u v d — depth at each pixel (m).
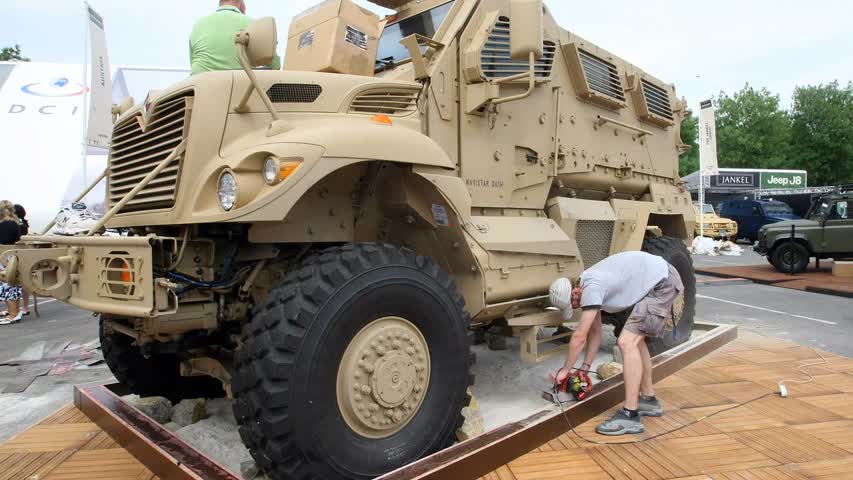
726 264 16.41
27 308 8.79
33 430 3.45
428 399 2.89
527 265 3.78
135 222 2.92
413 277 2.80
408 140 2.95
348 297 2.55
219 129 2.74
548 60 4.45
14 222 8.79
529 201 4.32
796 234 13.22
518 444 2.95
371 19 3.70
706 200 32.78
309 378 2.41
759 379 4.30
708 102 20.88
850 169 45.03
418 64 3.45
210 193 2.62
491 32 3.90
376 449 2.66
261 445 2.44
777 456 2.95
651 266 3.56
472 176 3.81
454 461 2.59
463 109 3.77
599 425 3.33
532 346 3.84
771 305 8.77
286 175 2.47
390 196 3.14
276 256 2.94
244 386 2.45
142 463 2.92
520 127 4.22
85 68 10.83
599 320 4.02
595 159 5.09
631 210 5.43
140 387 3.91
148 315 2.32
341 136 2.66
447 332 2.94
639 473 2.76
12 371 5.45
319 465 2.45
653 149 6.22
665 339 5.12
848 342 6.14
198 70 3.67
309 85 3.02
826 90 46.66
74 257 2.68
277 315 2.47
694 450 3.03
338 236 3.01
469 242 3.38
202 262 2.90
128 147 3.21
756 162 45.78
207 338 3.36
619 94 5.53
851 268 12.31
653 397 3.59
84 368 5.56
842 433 3.25
